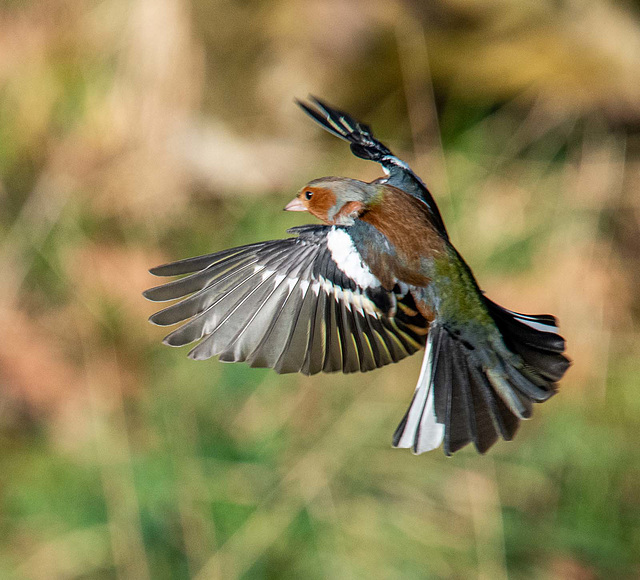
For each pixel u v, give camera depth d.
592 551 10.09
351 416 10.54
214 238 12.08
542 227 11.99
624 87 13.02
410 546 9.82
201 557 9.76
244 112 12.69
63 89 12.27
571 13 13.48
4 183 12.01
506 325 6.29
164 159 12.21
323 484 10.12
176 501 10.09
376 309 6.21
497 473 10.41
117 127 12.24
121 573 9.84
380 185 6.64
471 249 11.79
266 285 5.98
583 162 12.67
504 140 12.91
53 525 10.20
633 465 10.64
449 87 13.27
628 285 11.68
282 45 12.99
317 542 9.83
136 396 10.87
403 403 10.59
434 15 13.46
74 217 11.82
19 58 12.34
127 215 11.98
